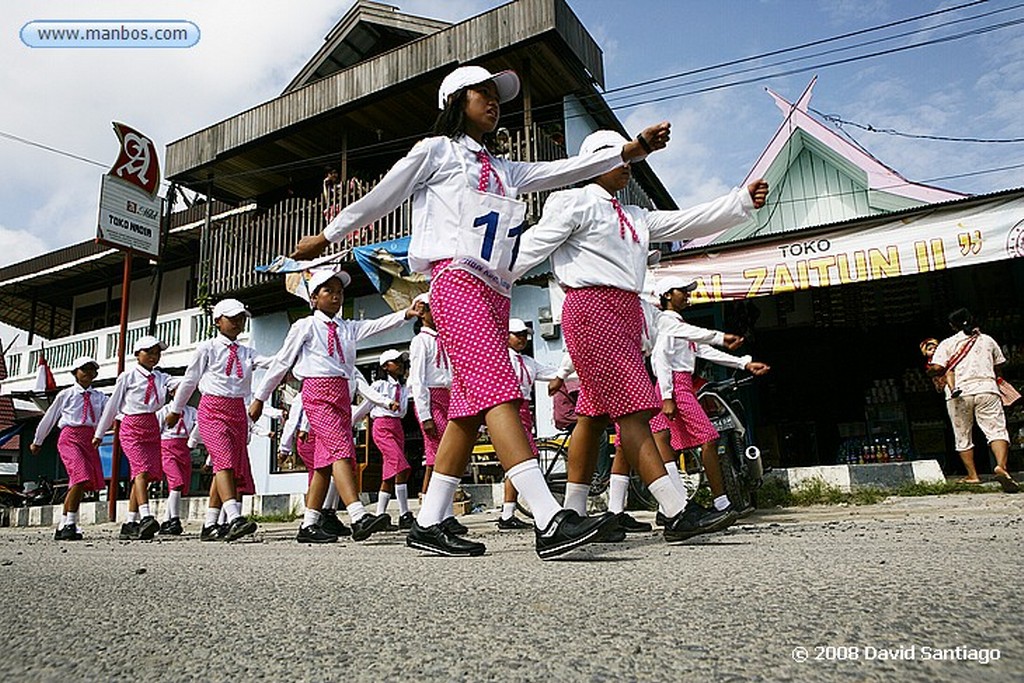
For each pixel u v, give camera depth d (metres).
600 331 2.86
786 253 7.53
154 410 6.39
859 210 9.87
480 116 2.73
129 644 1.29
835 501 6.07
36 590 2.04
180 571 2.46
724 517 2.79
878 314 10.30
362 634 1.29
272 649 1.21
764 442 10.57
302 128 10.71
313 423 4.63
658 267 7.97
